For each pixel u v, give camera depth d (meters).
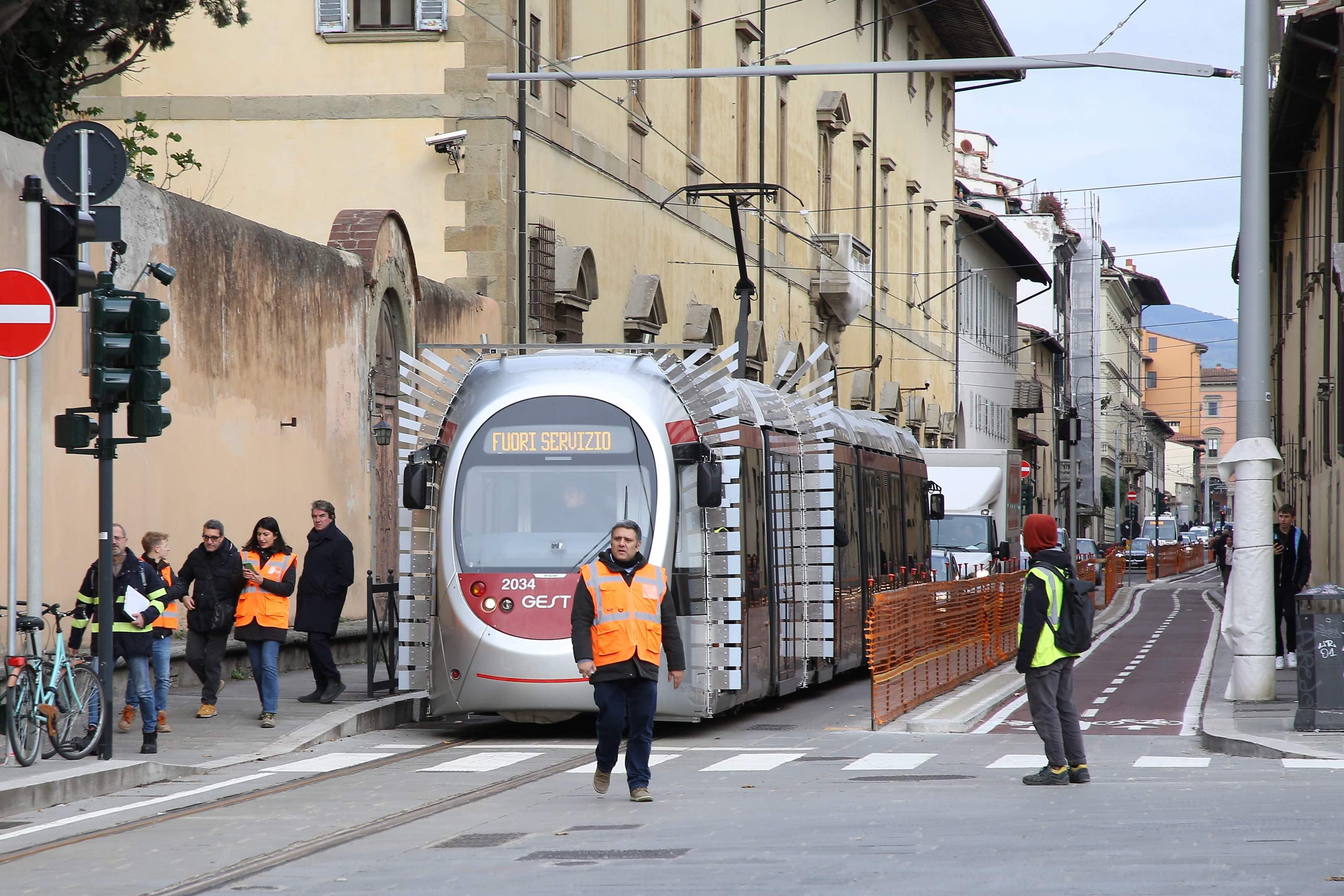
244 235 51.62
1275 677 50.41
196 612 39.94
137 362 32.78
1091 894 18.64
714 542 40.25
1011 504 96.75
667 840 23.67
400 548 40.62
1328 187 84.69
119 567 35.28
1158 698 50.41
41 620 32.47
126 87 67.31
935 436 152.00
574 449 39.06
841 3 119.38
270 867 22.14
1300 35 77.50
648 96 83.00
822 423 50.62
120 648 34.81
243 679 50.41
